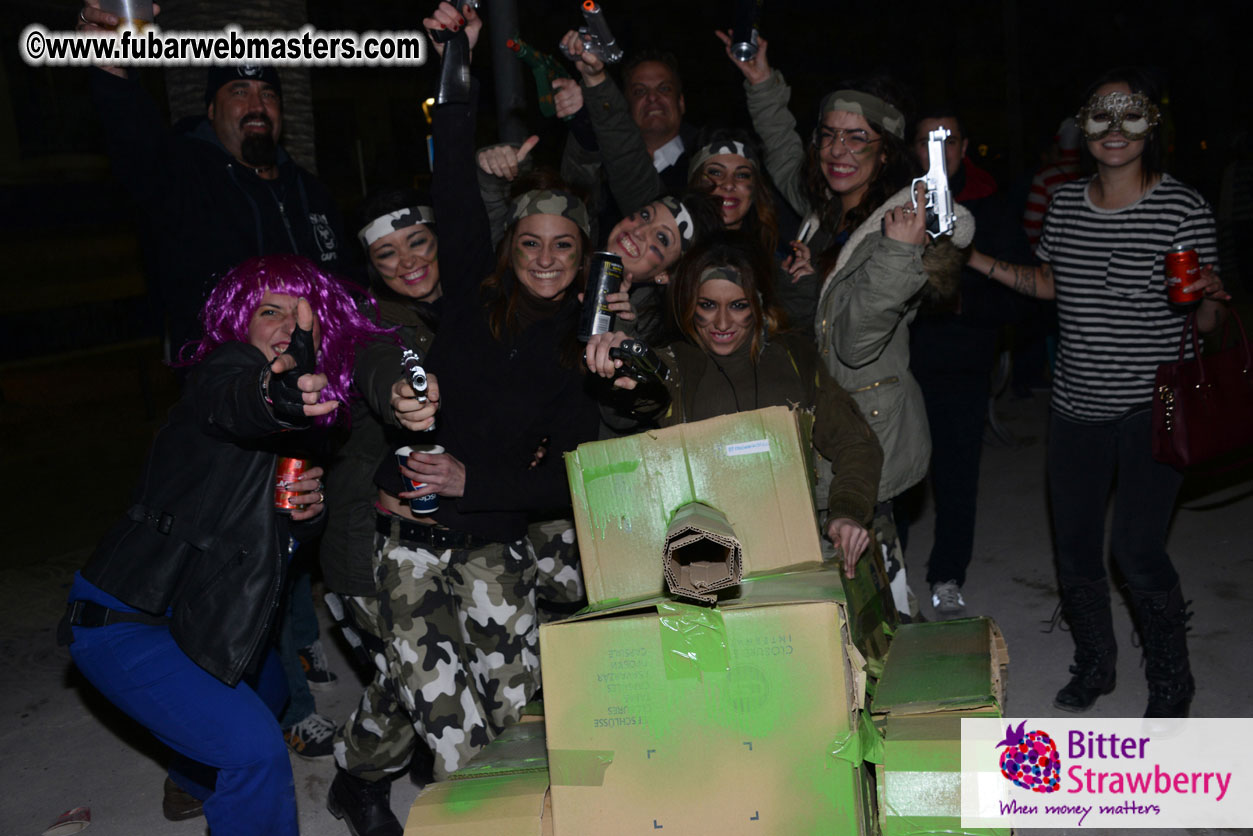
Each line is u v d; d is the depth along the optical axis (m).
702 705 2.18
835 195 3.54
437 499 2.87
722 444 2.47
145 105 3.71
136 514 2.55
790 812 2.18
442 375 2.99
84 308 12.52
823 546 2.94
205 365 2.56
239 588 2.52
